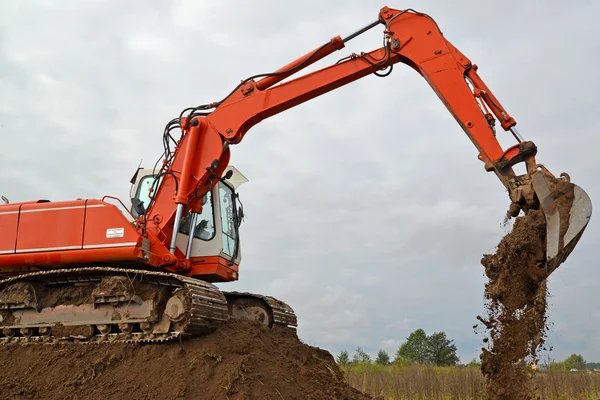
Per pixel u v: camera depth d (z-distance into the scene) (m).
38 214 8.39
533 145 6.92
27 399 7.37
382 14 8.22
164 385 6.97
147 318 7.65
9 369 7.95
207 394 6.77
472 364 15.77
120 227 7.95
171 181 8.58
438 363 28.91
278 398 6.88
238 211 9.96
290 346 8.51
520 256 6.44
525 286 6.43
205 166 8.51
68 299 8.38
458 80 7.55
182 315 7.32
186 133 8.68
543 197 6.41
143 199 9.25
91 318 8.04
